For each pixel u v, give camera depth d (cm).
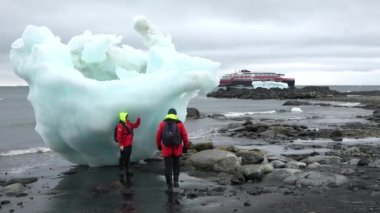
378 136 2484
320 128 3025
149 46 1753
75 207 1024
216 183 1227
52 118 1482
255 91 11525
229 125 3366
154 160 1636
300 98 10062
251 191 1108
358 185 1130
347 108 6191
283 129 2672
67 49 1546
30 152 2098
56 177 1397
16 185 1234
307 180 1162
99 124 1398
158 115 1523
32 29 1583
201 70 1559
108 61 1742
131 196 1109
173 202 1034
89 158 1548
